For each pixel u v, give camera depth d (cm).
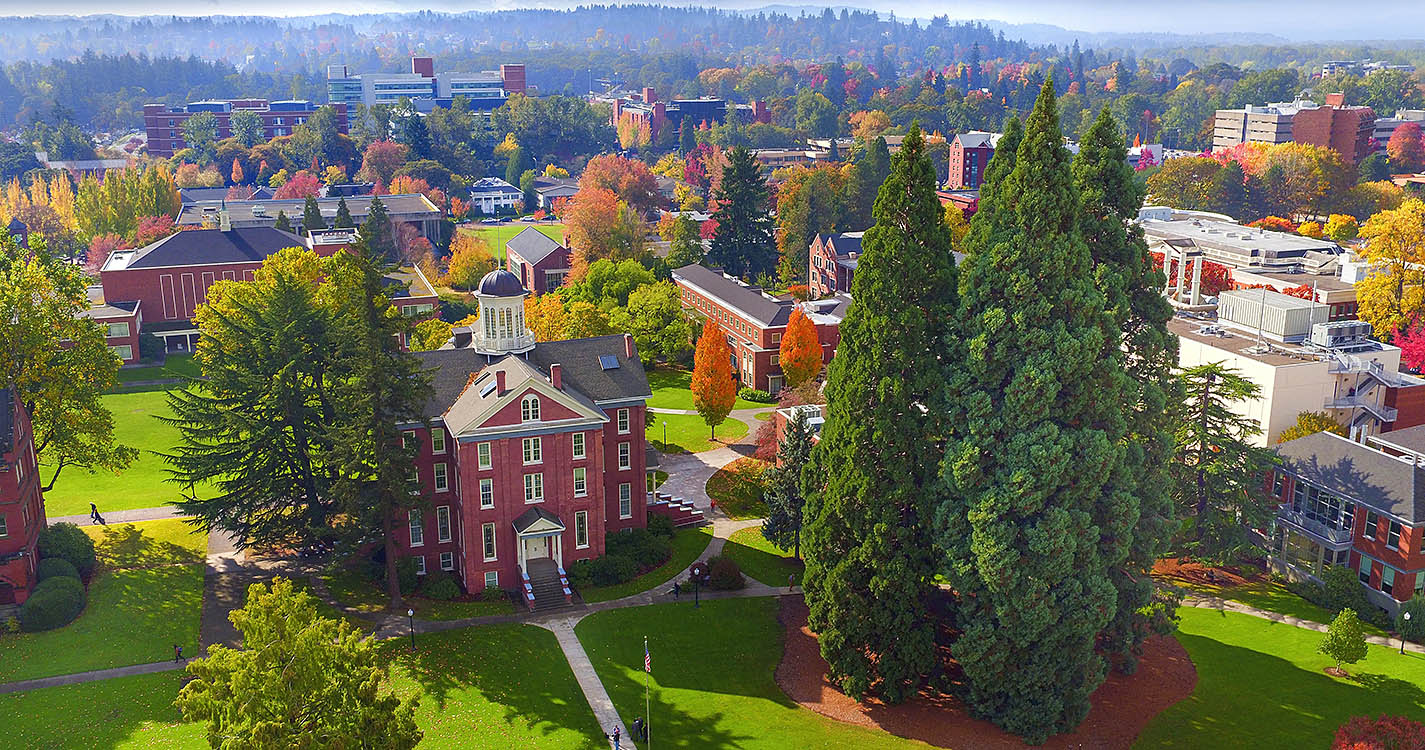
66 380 8575
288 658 4400
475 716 6303
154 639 7069
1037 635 6066
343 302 9712
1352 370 10006
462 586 8000
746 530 9144
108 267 14788
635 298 14375
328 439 7662
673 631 7362
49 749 5866
